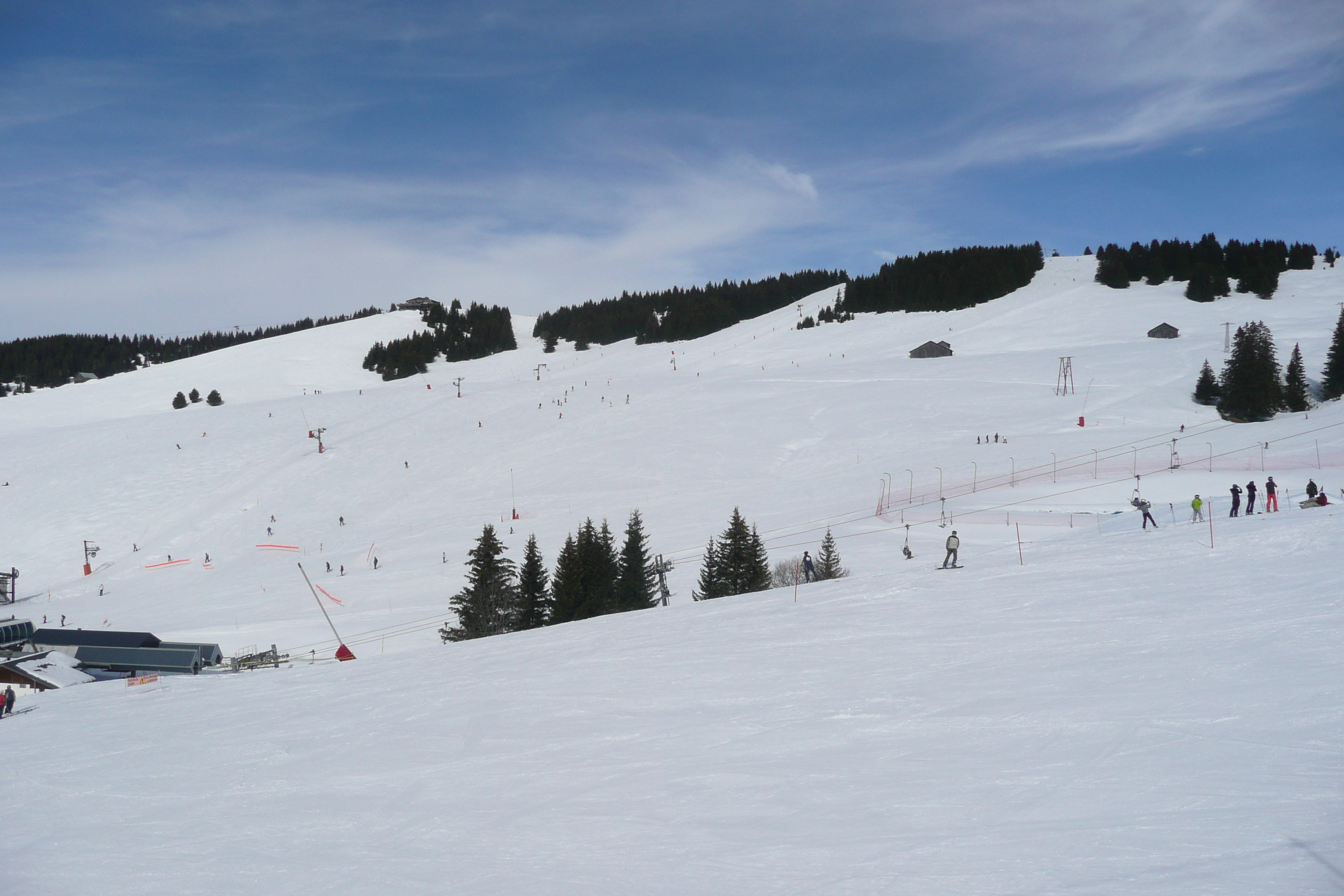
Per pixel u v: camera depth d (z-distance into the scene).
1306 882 5.72
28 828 10.77
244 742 14.22
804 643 16.02
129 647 36.28
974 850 6.92
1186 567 18.17
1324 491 36.44
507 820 9.00
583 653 18.05
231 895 7.89
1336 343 78.00
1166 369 89.56
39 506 84.31
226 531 74.50
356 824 9.51
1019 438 67.81
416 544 60.78
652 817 8.59
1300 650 11.35
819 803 8.42
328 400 121.12
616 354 170.88
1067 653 12.87
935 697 11.53
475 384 136.25
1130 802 7.46
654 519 56.94
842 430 78.06
